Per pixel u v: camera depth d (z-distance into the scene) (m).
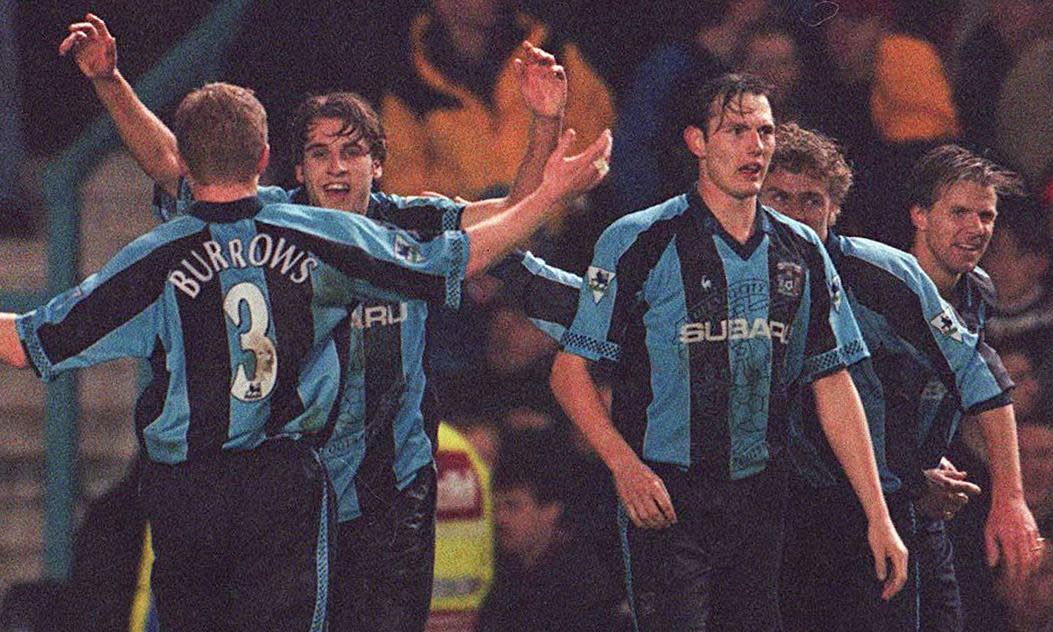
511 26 30.73
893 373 22.69
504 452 27.56
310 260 18.58
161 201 21.67
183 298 18.47
